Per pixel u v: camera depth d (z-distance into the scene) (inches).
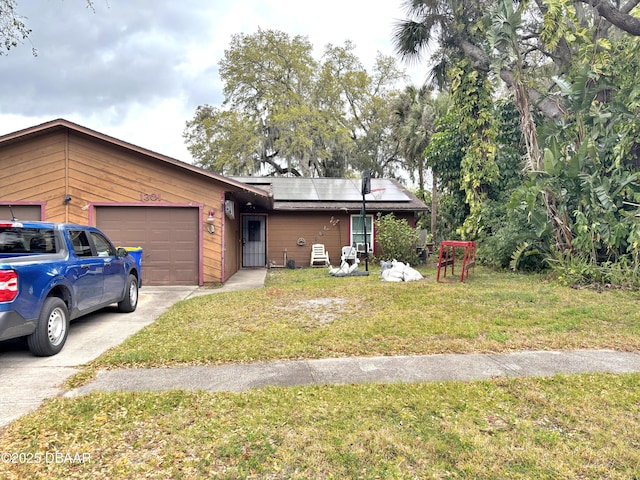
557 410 120.2
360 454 97.3
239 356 171.6
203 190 409.1
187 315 251.6
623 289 319.9
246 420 114.1
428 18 520.4
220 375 151.3
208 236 409.4
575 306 263.1
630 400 126.3
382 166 1301.7
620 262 342.6
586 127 388.2
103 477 89.4
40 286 169.6
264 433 107.2
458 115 574.9
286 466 93.3
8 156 384.2
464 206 646.5
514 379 144.1
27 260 168.7
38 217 389.4
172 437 105.7
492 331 206.5
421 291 323.3
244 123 1162.6
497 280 386.9
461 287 343.6
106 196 396.2
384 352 177.6
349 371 154.7
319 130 1135.0
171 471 91.4
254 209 616.1
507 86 498.6
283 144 1101.7
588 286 338.6
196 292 360.5
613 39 474.6
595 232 356.2
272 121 1138.0
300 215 625.0
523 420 114.2
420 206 620.4
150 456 97.3
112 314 267.9
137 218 402.3
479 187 552.7
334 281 397.1
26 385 142.9
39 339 169.6
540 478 88.3
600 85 370.6
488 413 118.6
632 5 453.1
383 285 358.6
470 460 95.0
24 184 385.7
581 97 373.1
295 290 342.0
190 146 1273.4
